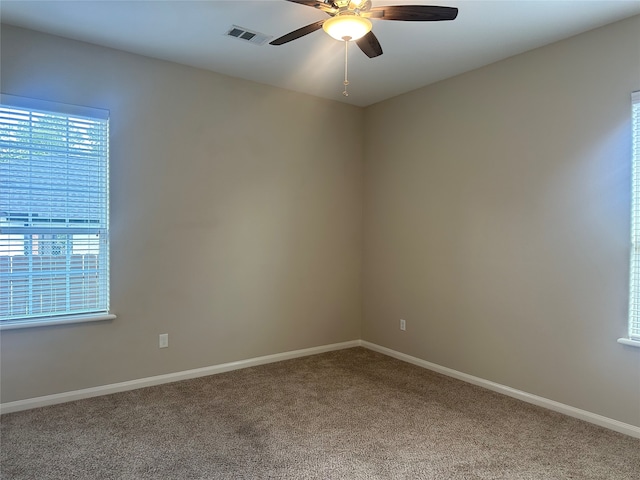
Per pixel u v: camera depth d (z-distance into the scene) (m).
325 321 4.50
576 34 2.89
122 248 3.28
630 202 2.66
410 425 2.78
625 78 2.67
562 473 2.24
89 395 3.16
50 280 3.00
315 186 4.38
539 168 3.12
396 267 4.32
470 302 3.61
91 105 3.12
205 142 3.65
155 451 2.41
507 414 2.96
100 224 3.19
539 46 3.09
